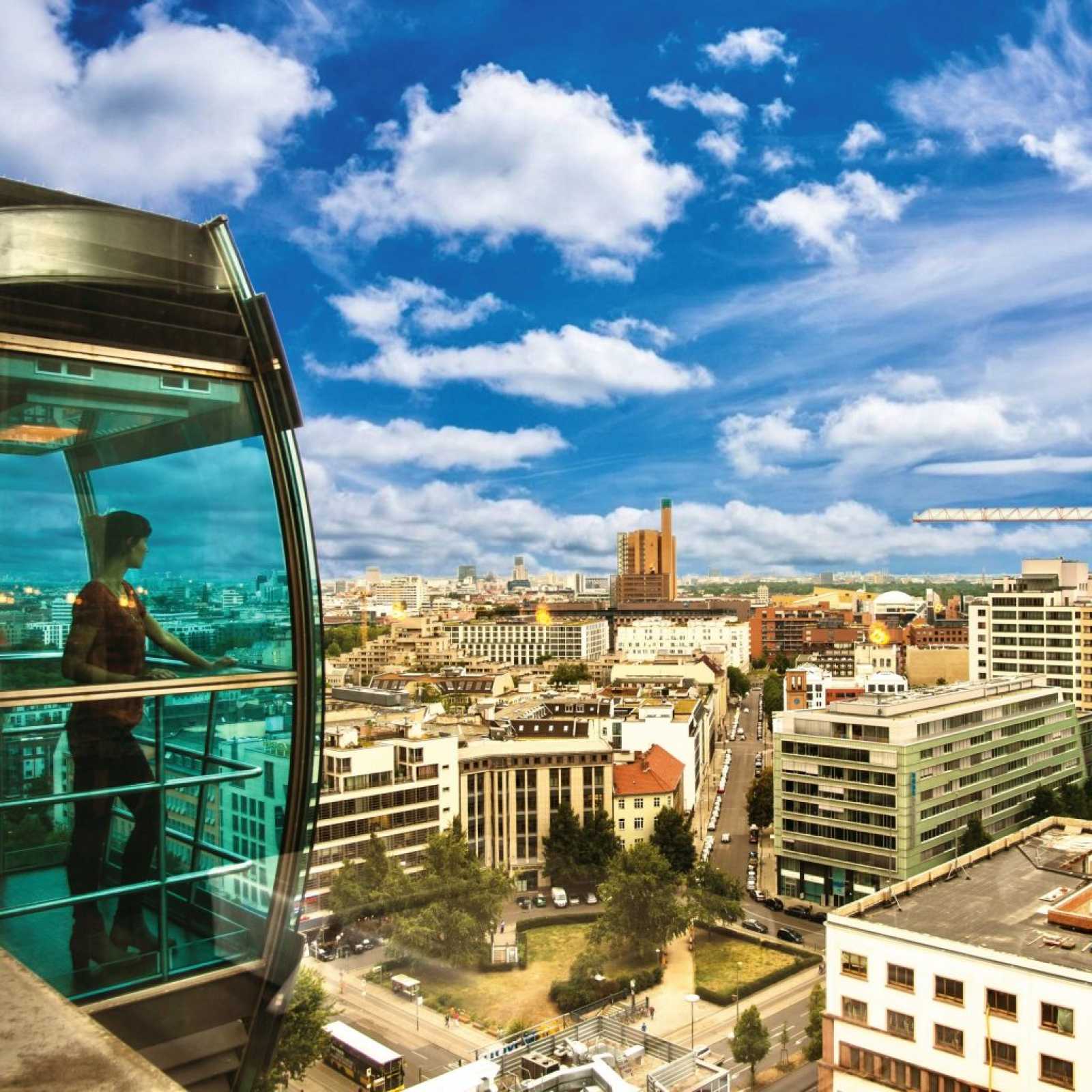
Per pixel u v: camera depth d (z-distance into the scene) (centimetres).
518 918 8819
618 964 7700
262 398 851
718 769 17775
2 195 755
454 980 4394
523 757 11006
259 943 812
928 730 10462
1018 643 17625
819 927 9644
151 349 807
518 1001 5166
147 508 798
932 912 5216
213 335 834
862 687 18750
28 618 747
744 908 10038
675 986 7744
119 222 800
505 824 10806
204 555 811
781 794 10850
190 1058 776
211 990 786
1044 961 4416
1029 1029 4231
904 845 10006
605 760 11275
